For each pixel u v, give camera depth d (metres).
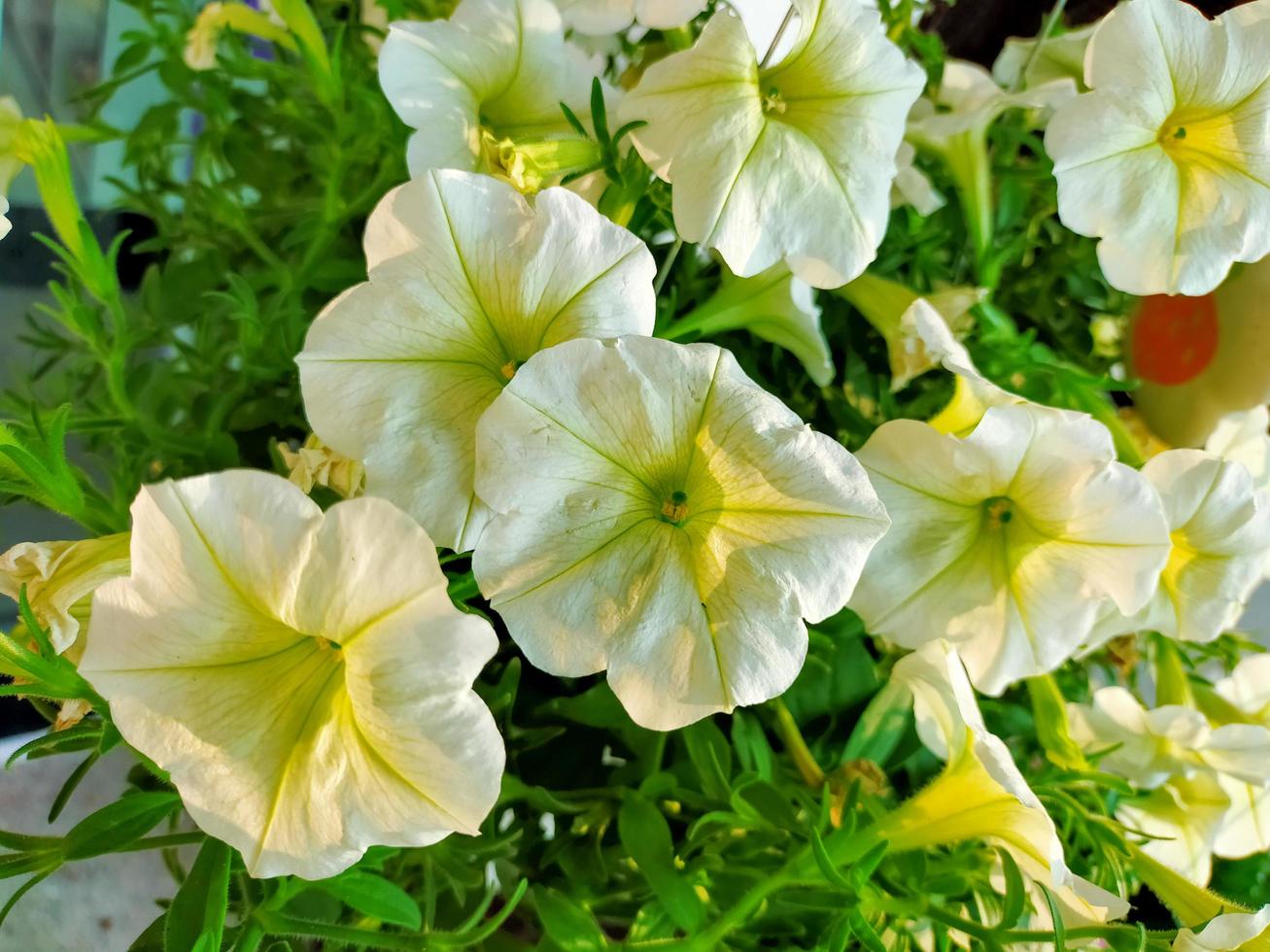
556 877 0.23
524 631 0.15
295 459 0.20
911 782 0.25
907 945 0.22
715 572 0.16
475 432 0.16
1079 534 0.21
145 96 0.39
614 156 0.20
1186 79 0.22
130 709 0.14
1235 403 0.29
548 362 0.15
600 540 0.16
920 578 0.21
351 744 0.14
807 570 0.16
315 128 0.27
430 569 0.13
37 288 0.33
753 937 0.20
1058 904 0.20
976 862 0.22
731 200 0.19
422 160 0.20
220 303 0.28
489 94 0.21
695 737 0.21
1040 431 0.20
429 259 0.16
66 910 0.29
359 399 0.16
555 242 0.16
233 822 0.14
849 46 0.20
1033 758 0.29
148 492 0.13
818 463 0.16
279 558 0.14
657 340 0.16
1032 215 0.33
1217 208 0.22
